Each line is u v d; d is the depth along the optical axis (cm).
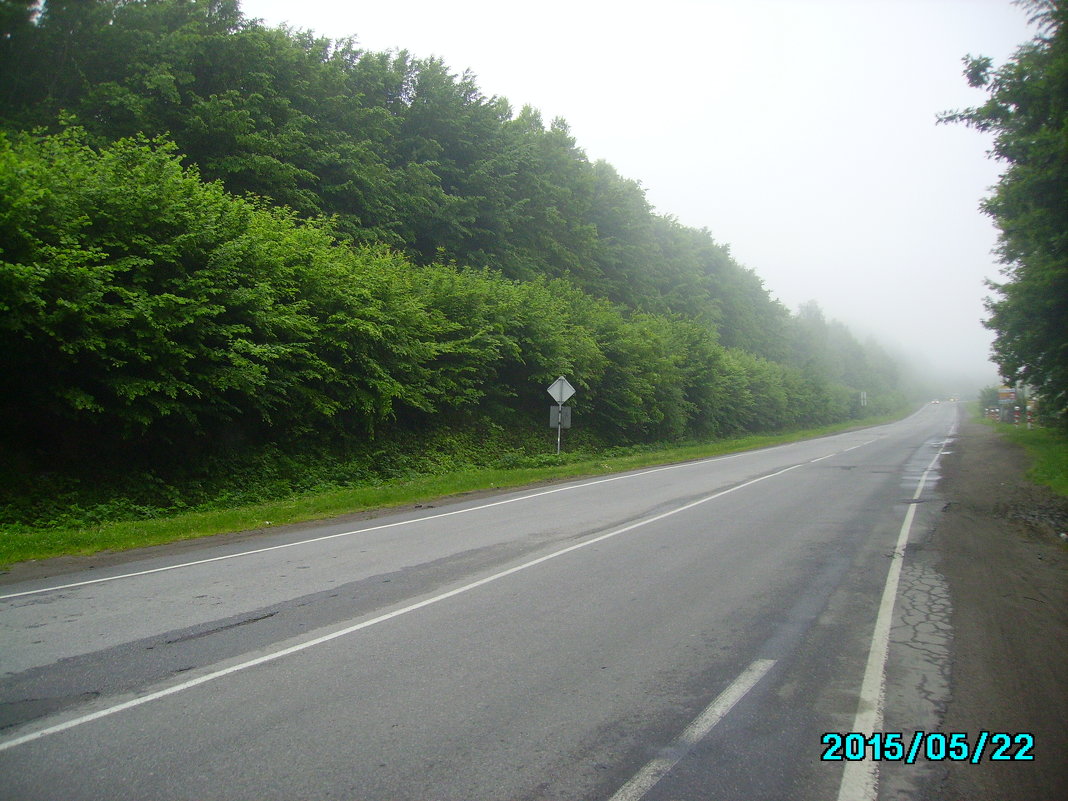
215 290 1402
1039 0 1226
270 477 1605
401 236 3083
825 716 443
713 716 442
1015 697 472
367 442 1975
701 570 835
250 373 1438
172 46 2333
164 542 1070
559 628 617
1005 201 1688
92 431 1423
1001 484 1730
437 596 723
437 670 518
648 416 3312
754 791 357
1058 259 1869
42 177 1245
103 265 1255
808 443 3906
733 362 4775
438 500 1559
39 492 1240
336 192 2736
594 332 3006
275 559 916
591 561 885
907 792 360
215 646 574
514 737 413
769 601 703
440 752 395
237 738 412
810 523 1173
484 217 3541
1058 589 752
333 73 2920
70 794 353
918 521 1191
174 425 1491
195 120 2220
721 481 1869
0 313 1121
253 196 2278
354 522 1245
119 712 449
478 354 2286
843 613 664
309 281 1742
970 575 811
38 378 1285
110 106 2188
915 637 594
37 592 753
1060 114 1349
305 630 614
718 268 6831
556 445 2723
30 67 2266
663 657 546
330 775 371
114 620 647
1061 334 2305
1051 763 388
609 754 394
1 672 518
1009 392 6388
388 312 1920
